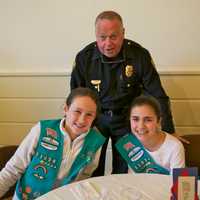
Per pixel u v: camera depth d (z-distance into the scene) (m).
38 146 1.77
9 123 2.92
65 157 1.75
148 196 1.46
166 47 2.62
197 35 2.58
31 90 2.82
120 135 2.24
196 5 2.53
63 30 2.69
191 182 1.28
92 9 2.62
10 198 2.09
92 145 1.79
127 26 2.62
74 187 1.52
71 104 1.75
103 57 2.14
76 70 2.24
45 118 2.86
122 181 1.58
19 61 2.79
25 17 2.70
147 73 2.15
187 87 2.66
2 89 2.85
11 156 2.01
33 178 1.74
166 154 1.87
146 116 1.84
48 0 2.65
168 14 2.57
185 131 2.75
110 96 2.19
